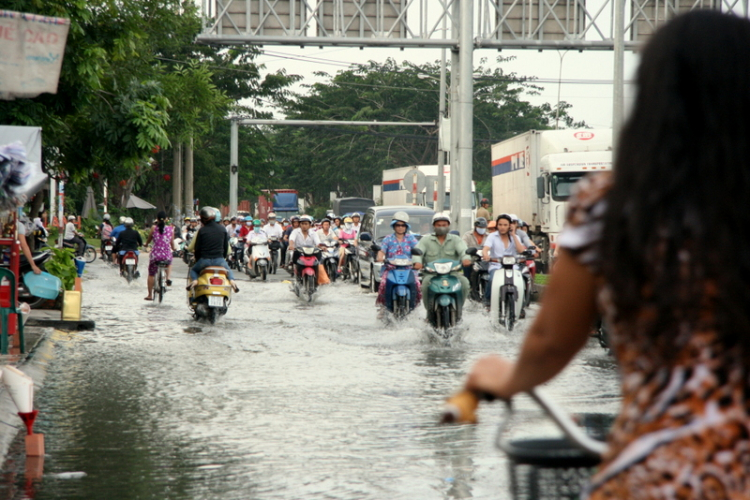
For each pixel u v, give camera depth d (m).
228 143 123.25
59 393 16.80
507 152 62.03
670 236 3.35
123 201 100.25
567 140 52.69
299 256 38.81
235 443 12.88
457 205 42.91
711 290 3.32
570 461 4.04
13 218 22.00
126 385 17.70
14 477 11.01
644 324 3.42
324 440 13.04
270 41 43.09
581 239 3.53
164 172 115.62
